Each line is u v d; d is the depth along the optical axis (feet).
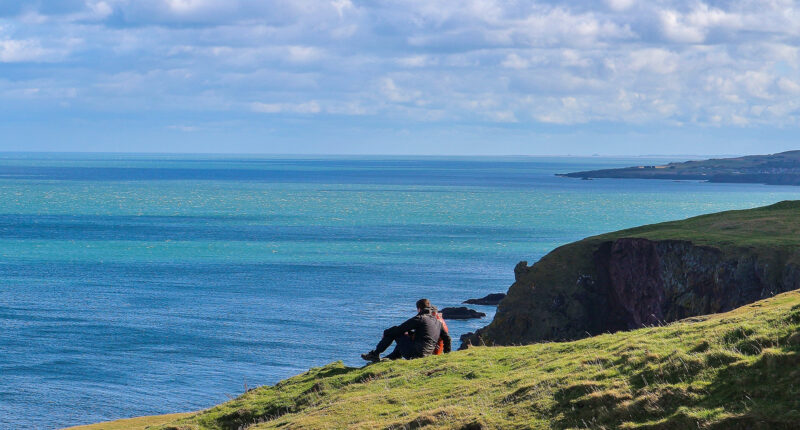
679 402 34.88
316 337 277.64
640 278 230.89
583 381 40.96
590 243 254.88
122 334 281.74
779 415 30.50
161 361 243.81
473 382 48.52
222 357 249.34
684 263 212.84
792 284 179.73
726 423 31.50
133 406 198.08
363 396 50.88
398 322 304.09
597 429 35.29
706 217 258.37
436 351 61.52
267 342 269.85
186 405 199.21
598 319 239.91
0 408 194.18
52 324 297.94
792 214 239.50
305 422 48.01
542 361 50.03
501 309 248.52
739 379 34.22
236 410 57.57
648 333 50.72
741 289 191.31
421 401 47.01
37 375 225.97
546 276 249.14
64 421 185.16
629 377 39.52
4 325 294.05
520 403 41.04
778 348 35.47
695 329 46.37
